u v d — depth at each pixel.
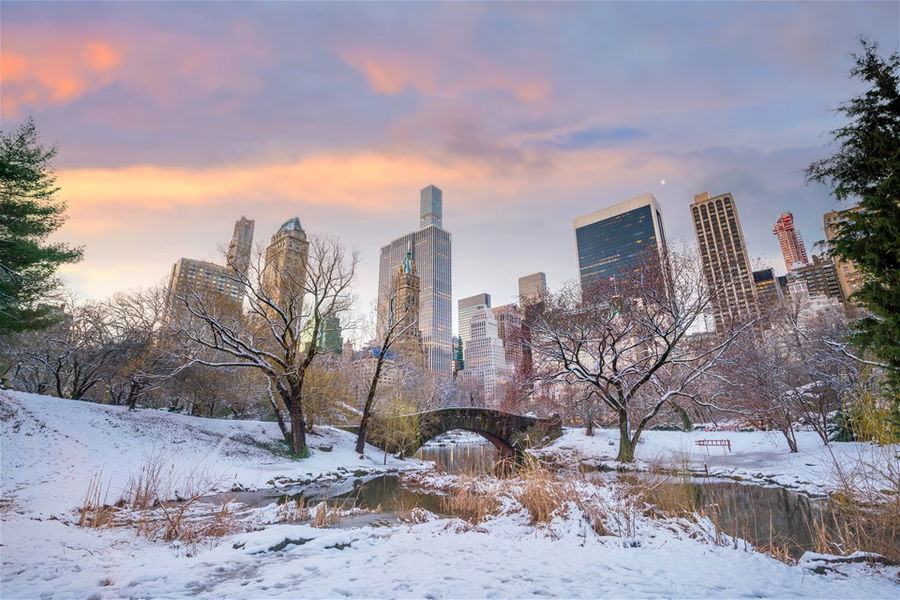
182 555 9.03
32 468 19.23
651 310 36.75
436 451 73.50
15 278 25.55
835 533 13.32
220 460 27.12
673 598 5.72
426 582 6.39
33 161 27.36
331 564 7.61
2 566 7.70
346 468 31.39
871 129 15.24
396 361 44.19
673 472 19.16
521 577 6.71
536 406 55.38
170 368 33.81
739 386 36.72
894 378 15.31
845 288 105.19
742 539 10.88
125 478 20.34
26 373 45.47
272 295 34.34
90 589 6.34
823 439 29.53
